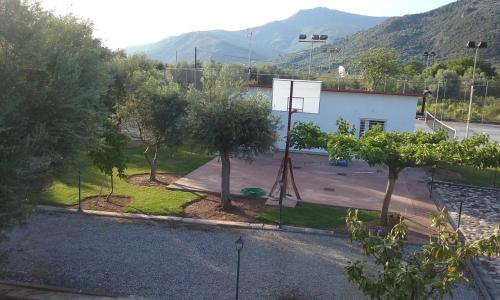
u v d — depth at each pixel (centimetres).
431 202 1706
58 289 934
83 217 1388
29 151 869
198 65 4959
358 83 4559
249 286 984
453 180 2086
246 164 2245
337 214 1493
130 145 2542
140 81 1944
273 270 1066
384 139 1302
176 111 1731
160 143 1825
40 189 973
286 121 2548
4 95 880
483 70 6956
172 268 1059
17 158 843
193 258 1119
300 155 2547
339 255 1165
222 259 1118
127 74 2381
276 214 1458
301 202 1616
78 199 1537
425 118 3759
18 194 873
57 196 1559
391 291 554
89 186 1708
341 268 1087
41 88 943
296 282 1009
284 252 1175
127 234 1264
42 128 883
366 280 587
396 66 5503
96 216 1399
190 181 1850
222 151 1461
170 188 1728
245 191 1680
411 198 1753
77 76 974
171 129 1742
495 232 604
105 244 1188
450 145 1270
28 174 861
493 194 1870
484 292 999
